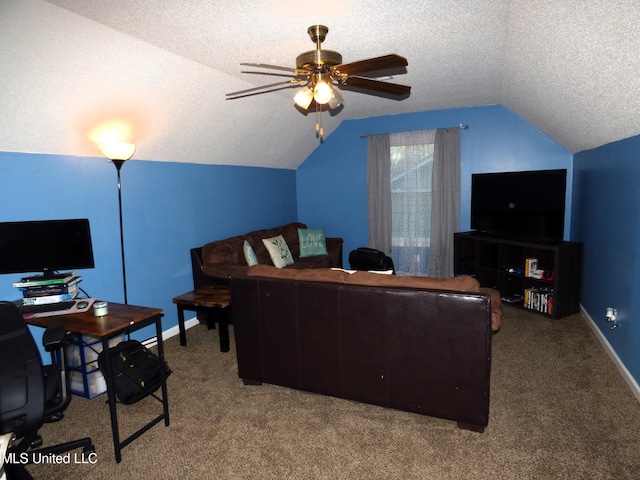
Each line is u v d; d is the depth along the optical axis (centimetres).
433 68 340
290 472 197
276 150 541
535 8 195
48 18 208
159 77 296
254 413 251
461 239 513
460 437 221
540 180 432
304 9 220
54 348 190
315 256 557
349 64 219
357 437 224
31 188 281
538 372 293
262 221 559
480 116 505
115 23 229
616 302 304
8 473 184
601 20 171
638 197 261
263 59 302
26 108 249
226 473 198
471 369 214
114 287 345
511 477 189
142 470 202
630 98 223
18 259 258
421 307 218
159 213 388
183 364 326
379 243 579
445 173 524
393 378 233
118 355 261
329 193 620
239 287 267
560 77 265
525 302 443
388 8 221
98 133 306
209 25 237
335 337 243
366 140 579
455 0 212
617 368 295
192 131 381
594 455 201
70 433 236
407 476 192
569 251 406
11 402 166
